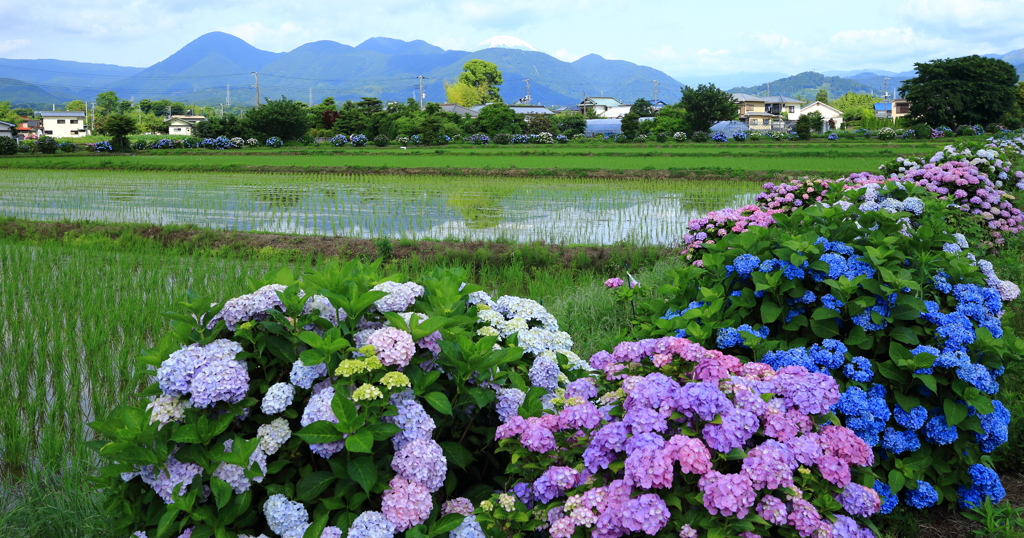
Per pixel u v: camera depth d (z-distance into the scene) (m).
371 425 2.94
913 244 5.16
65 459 5.01
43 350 6.93
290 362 3.29
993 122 67.88
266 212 18.94
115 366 6.90
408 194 23.45
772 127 97.06
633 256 11.54
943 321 4.15
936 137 58.09
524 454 3.20
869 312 4.24
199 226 15.91
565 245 12.91
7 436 5.35
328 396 3.00
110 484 3.15
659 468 2.58
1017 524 3.80
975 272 4.76
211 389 2.93
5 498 4.59
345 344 3.09
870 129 73.50
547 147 52.47
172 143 55.44
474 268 11.77
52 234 14.89
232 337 3.48
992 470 3.90
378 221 17.19
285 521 2.87
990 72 66.69
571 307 8.02
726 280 5.00
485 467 3.67
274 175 32.31
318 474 2.99
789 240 4.67
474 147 54.06
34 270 10.84
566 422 3.12
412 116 68.88
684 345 3.35
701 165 33.47
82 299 9.13
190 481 2.88
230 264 11.67
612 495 2.71
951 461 3.98
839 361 4.03
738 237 5.10
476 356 3.30
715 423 2.84
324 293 3.38
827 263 4.49
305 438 2.84
